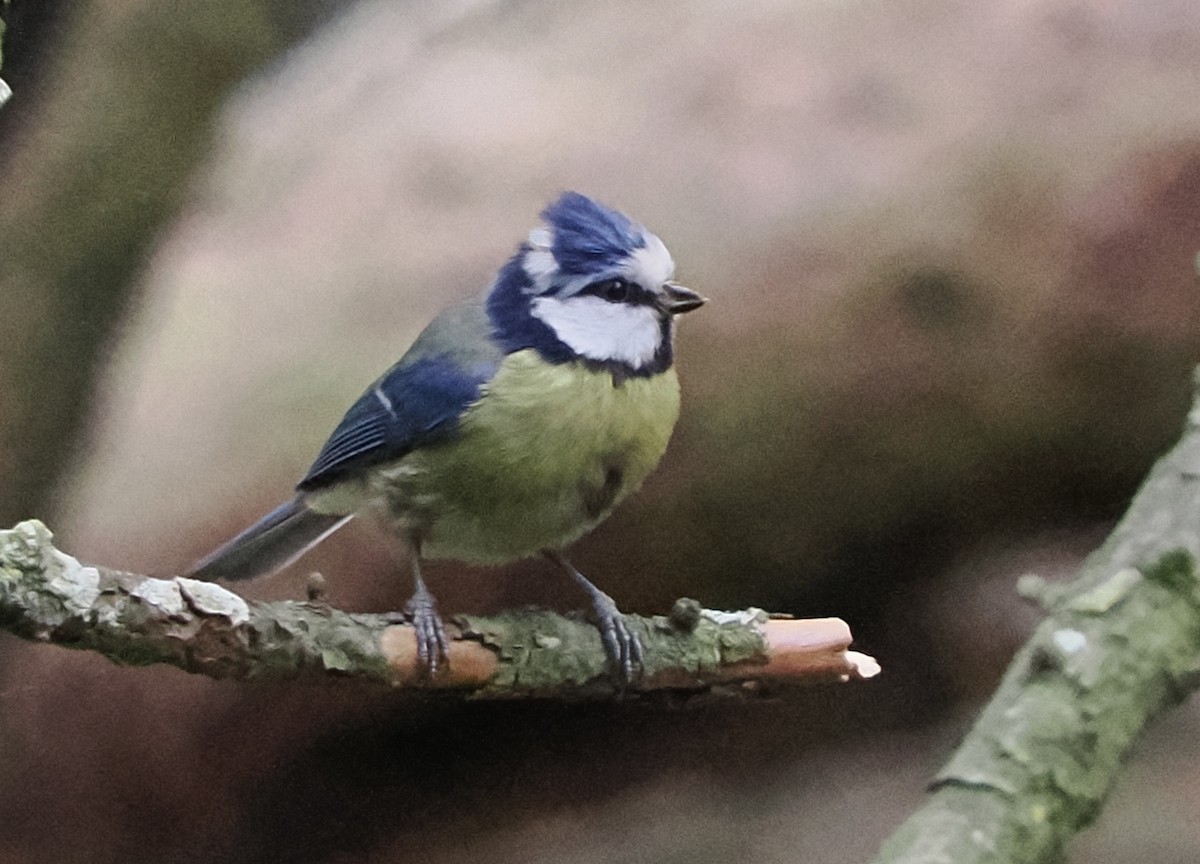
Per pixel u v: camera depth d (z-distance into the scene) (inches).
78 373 246.2
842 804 252.1
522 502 168.1
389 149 266.4
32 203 243.8
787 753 259.8
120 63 252.1
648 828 255.1
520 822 254.8
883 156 243.9
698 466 236.2
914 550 251.8
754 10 268.7
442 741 246.7
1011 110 245.3
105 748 228.8
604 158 251.8
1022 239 238.2
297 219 260.4
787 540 243.4
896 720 257.9
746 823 253.8
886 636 258.1
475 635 146.7
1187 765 245.0
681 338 237.0
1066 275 237.3
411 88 279.0
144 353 249.1
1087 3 254.7
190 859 236.1
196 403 241.0
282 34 295.6
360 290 247.1
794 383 236.8
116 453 240.5
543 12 289.6
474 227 249.3
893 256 237.9
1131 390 238.8
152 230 258.1
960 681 253.8
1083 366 237.8
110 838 230.8
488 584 231.1
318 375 239.8
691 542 239.3
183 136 263.1
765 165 246.2
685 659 158.7
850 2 264.2
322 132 276.2
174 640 116.3
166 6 261.7
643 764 259.4
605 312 166.7
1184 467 109.7
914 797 248.1
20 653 227.3
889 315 237.6
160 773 231.0
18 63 226.4
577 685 155.4
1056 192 239.1
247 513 229.6
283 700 232.5
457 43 289.9
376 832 247.3
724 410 236.2
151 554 228.4
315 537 203.9
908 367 237.8
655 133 253.1
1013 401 239.3
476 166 257.3
